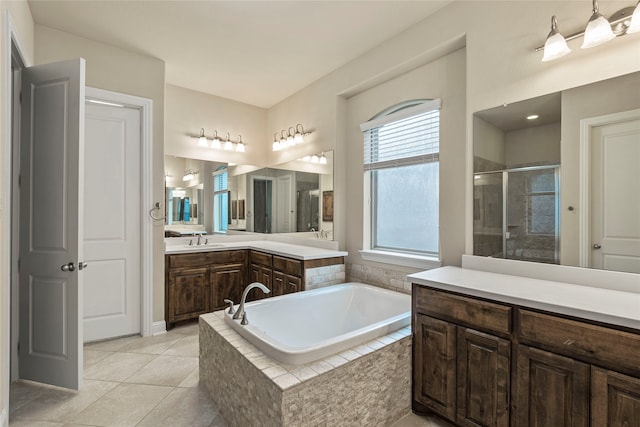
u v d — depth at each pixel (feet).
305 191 12.31
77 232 6.66
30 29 7.72
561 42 5.47
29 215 7.00
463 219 7.90
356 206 10.87
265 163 14.89
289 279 10.26
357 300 9.34
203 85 12.39
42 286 6.93
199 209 12.96
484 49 6.93
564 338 4.29
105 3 7.48
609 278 5.29
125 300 9.72
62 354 6.80
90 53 9.03
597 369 4.01
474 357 5.25
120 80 9.49
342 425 5.04
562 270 5.78
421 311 6.08
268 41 9.21
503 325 4.91
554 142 5.94
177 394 6.72
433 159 8.68
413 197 9.53
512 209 6.51
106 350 8.82
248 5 7.61
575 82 5.69
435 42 7.91
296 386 4.46
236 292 11.94
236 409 5.50
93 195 9.21
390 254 9.56
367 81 9.87
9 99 5.63
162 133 10.27
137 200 9.89
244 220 14.08
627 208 5.15
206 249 11.19
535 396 4.56
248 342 5.75
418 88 8.93
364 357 5.36
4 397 5.40
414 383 6.18
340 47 9.57
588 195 5.55
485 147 6.93
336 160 11.09
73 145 6.71
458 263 8.00
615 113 5.28
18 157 7.06
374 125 10.13
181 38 9.04
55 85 6.86
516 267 6.40
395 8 7.74
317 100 11.89
